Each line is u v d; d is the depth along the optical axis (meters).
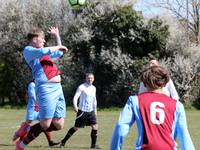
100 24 104.69
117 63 100.62
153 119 13.02
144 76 13.46
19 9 112.75
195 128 54.06
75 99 35.94
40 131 24.03
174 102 13.32
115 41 102.88
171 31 104.62
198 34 121.38
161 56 103.81
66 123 61.81
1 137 42.72
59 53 24.02
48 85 23.23
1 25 112.75
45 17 111.75
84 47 106.00
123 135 12.80
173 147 12.88
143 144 12.91
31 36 23.84
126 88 101.75
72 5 34.81
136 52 103.38
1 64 112.19
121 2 104.94
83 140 41.31
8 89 112.31
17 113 83.25
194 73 101.38
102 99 105.06
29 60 23.45
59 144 36.47
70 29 109.31
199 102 102.88
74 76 107.00
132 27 102.50
